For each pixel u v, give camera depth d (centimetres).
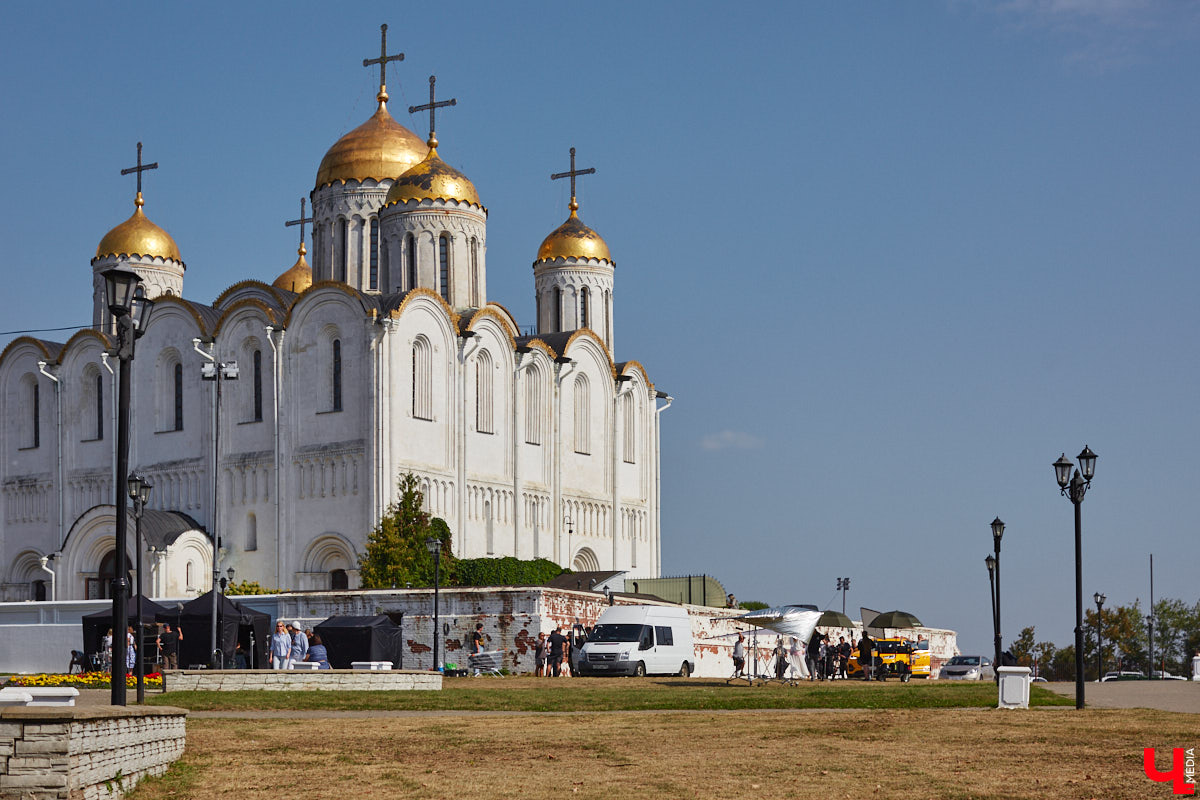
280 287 10212
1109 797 2144
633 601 6906
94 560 8238
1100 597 9725
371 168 8906
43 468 8938
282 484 7919
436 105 8881
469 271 8650
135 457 8538
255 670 4169
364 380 7738
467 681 5094
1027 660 14775
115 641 2636
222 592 6431
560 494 8912
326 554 7819
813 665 6397
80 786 1975
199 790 2206
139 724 2256
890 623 7581
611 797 2142
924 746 2706
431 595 6231
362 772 2378
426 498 7881
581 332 9262
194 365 8356
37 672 6512
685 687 4641
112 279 2784
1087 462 3850
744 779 2302
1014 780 2292
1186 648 14212
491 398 8419
